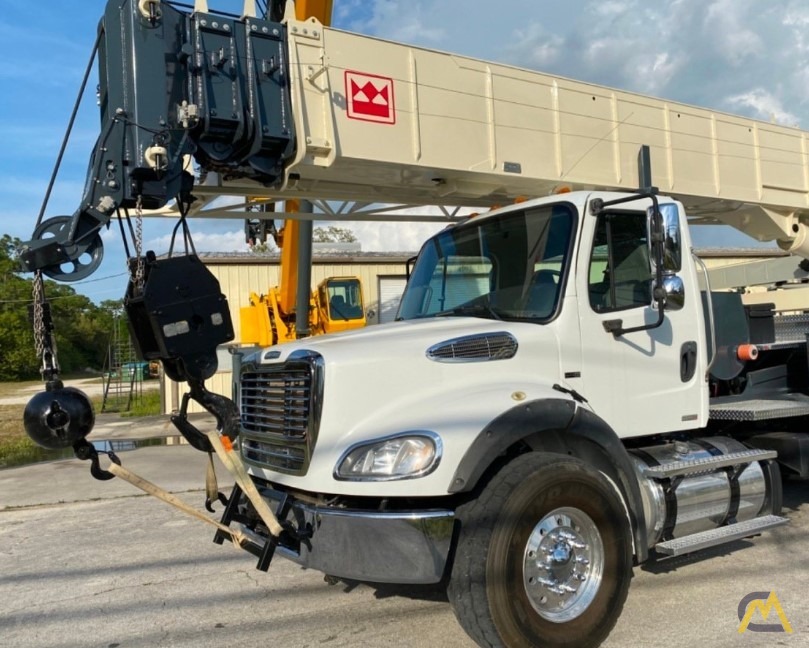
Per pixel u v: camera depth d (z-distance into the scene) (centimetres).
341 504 372
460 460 352
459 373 401
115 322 3412
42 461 1270
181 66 467
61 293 5988
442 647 401
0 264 5256
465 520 358
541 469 370
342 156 538
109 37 450
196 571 557
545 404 382
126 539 667
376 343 401
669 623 420
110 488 934
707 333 554
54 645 427
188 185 465
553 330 429
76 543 661
